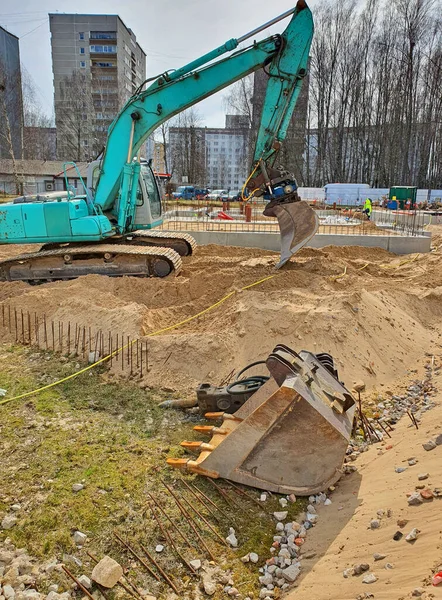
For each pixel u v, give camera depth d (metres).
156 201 12.40
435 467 3.99
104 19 66.25
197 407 5.82
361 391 6.25
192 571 3.46
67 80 62.69
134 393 6.21
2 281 10.93
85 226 10.38
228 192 51.44
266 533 3.88
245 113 51.28
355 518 3.80
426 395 6.11
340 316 6.99
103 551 3.64
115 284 9.55
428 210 34.38
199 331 7.30
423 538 3.19
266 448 4.34
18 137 48.25
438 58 41.78
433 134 44.50
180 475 4.53
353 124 46.22
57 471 4.56
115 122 10.40
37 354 7.44
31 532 3.79
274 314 6.89
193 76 9.86
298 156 47.91
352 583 3.07
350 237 16.58
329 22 44.19
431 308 9.51
